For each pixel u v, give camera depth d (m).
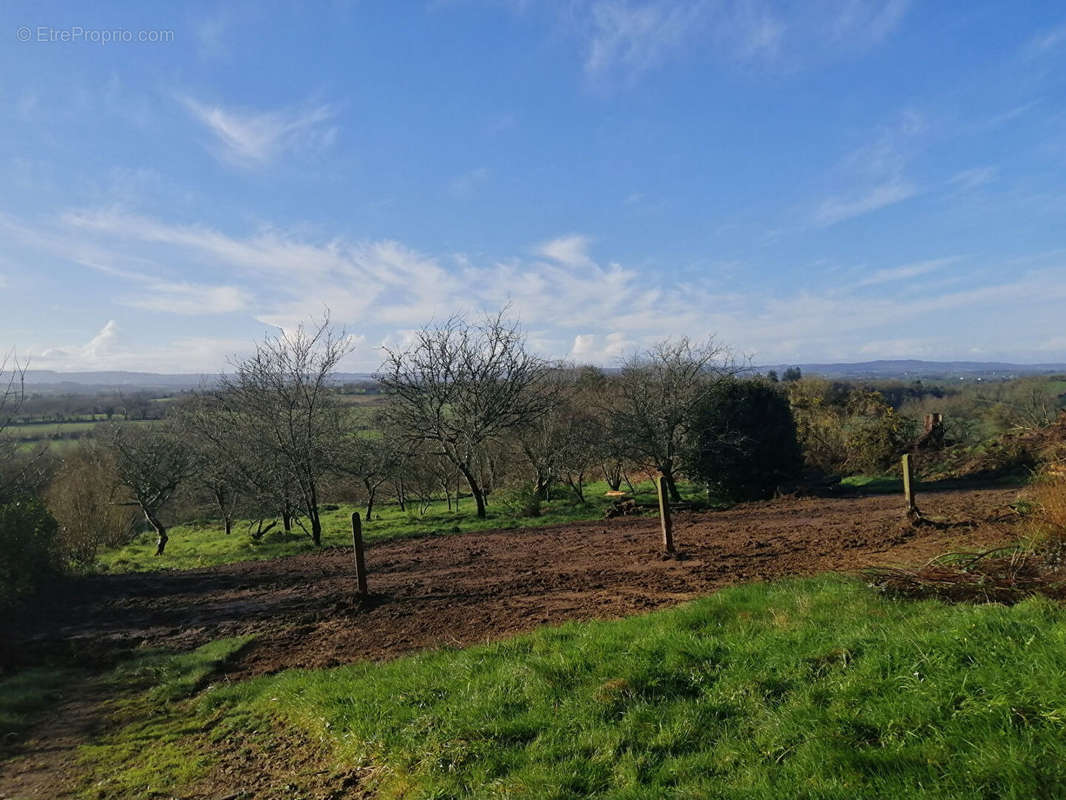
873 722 3.96
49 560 13.33
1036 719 3.57
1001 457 20.55
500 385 21.80
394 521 22.08
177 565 17.27
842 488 21.02
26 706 7.40
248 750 5.73
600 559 11.75
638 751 4.36
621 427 21.77
